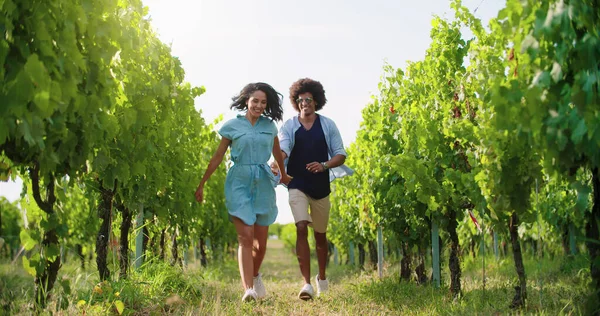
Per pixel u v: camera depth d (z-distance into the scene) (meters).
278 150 5.59
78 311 4.04
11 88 2.71
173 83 6.33
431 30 6.03
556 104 2.96
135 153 4.76
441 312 4.35
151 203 6.25
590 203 6.46
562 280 6.08
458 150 5.35
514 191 4.01
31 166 3.55
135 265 5.76
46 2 3.12
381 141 7.09
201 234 11.41
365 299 5.39
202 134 9.47
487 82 4.08
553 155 3.00
